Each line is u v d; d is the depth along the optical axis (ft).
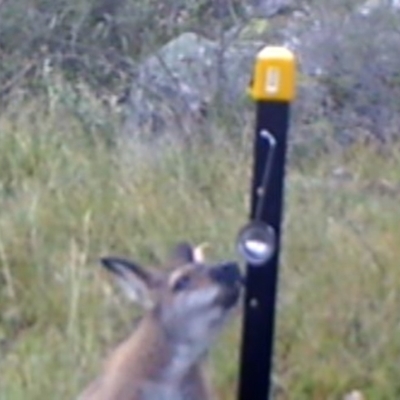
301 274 27.20
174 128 34.76
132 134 34.22
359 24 37.65
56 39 38.70
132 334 23.35
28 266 28.07
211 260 27.55
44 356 25.72
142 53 39.17
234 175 31.01
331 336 26.00
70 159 31.73
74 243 28.30
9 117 33.76
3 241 28.55
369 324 26.11
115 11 39.96
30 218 29.12
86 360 25.41
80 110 34.99
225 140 33.37
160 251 28.30
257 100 21.68
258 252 21.71
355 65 36.52
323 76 36.35
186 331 21.95
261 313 22.00
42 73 36.86
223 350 25.34
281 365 25.63
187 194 30.19
